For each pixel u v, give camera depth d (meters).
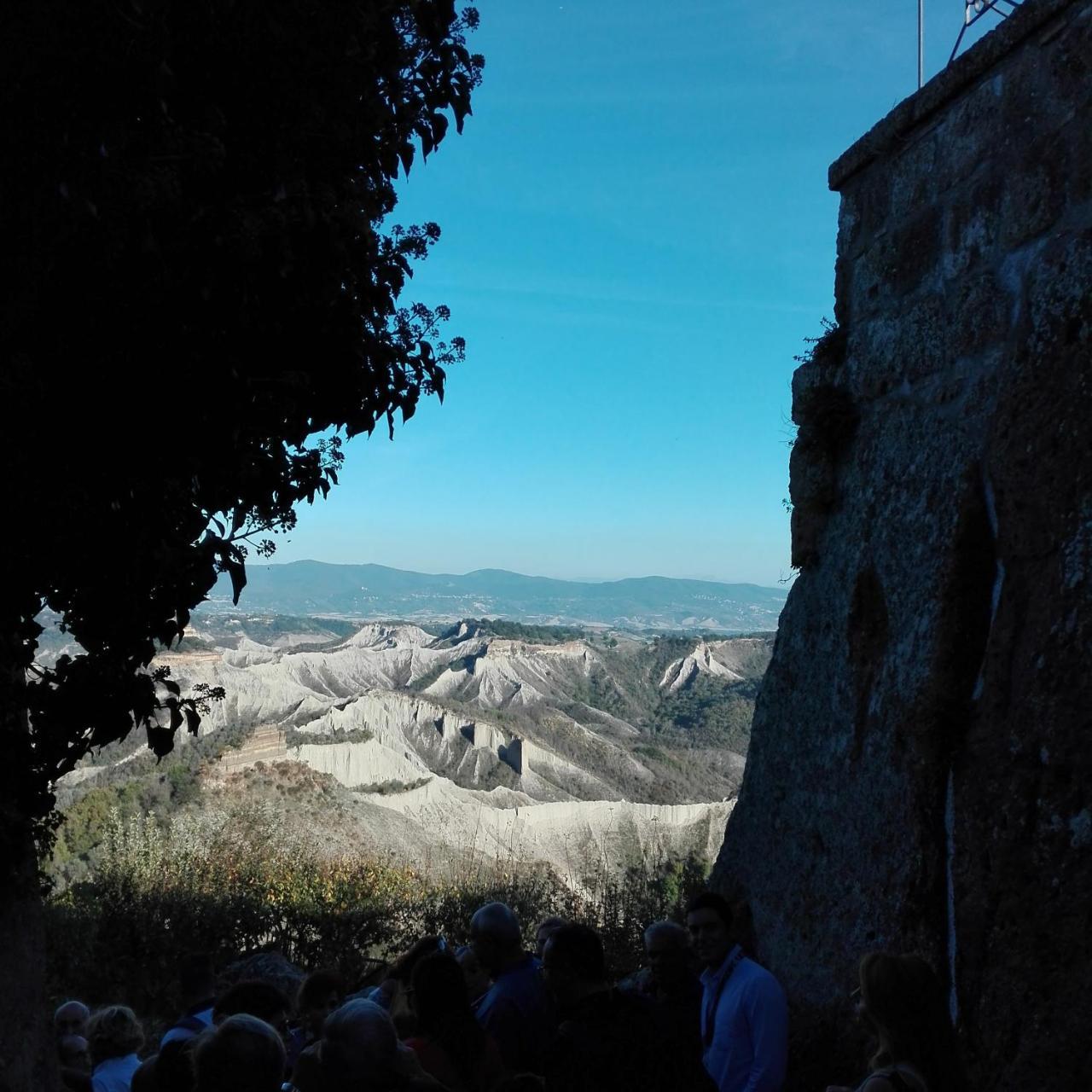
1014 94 4.43
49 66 3.04
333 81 3.75
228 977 7.40
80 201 3.00
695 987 4.01
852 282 5.72
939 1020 2.80
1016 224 4.34
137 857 13.73
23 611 3.62
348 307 4.02
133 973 10.30
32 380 3.13
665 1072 2.87
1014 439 4.04
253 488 4.06
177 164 3.30
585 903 10.20
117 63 3.09
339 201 3.86
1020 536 3.95
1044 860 3.53
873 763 4.66
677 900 8.81
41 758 3.67
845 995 4.55
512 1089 3.23
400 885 13.34
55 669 3.73
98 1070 4.68
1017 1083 3.44
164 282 3.32
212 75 3.61
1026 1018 3.47
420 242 4.32
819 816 5.05
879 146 5.39
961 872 3.91
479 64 4.32
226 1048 2.66
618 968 8.24
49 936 10.35
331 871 14.28
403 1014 4.21
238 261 3.42
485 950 3.99
